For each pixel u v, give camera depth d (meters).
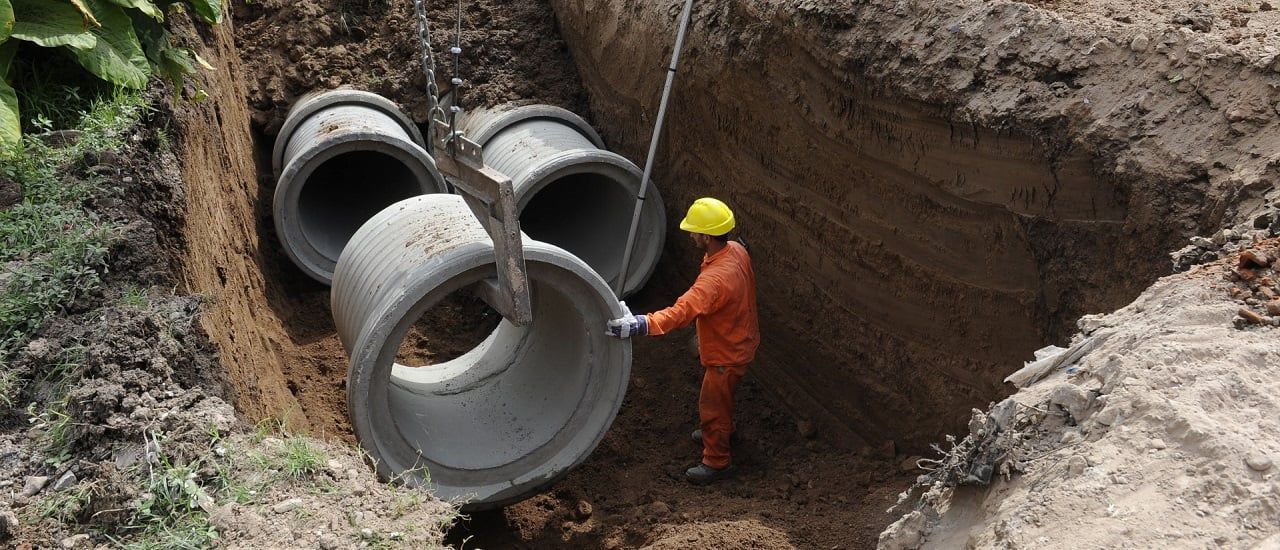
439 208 6.07
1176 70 4.95
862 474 6.39
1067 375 3.70
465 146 5.20
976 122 5.44
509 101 9.35
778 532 5.79
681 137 8.12
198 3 7.29
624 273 7.87
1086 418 3.37
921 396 6.25
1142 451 3.08
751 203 7.47
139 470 3.96
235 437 4.22
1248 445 2.98
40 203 5.11
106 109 5.81
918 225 6.04
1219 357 3.44
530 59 9.69
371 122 8.87
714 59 7.34
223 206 7.45
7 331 4.45
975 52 5.56
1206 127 4.75
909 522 3.54
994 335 5.72
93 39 5.86
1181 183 4.68
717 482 6.70
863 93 6.14
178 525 3.79
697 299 5.99
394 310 5.32
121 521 3.78
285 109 9.47
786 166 7.00
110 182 5.28
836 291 6.79
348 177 10.25
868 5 6.17
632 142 8.88
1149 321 3.83
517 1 9.97
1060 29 5.37
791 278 7.20
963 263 5.81
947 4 5.84
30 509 3.81
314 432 6.70
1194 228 4.60
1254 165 4.49
